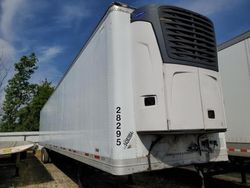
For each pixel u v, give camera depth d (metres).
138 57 3.62
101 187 5.60
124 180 6.43
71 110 6.10
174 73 3.47
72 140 5.82
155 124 3.32
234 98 4.84
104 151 3.69
